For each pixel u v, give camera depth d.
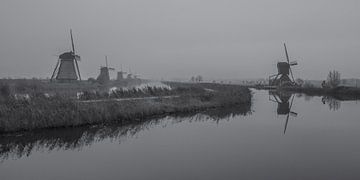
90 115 18.97
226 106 31.14
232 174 9.98
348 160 11.48
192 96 32.00
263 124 19.84
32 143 14.34
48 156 12.30
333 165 10.85
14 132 16.14
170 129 18.09
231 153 12.53
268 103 35.41
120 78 94.06
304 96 48.94
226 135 16.23
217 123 20.30
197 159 11.66
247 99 36.50
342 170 10.30
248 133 16.78
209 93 35.03
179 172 10.23
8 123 16.08
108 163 11.31
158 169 10.53
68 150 13.23
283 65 78.56
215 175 9.87
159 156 12.17
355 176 9.69
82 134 16.34
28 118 17.00
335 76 64.75
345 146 13.62
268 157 11.88
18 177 9.84
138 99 27.06
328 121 21.00
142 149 13.26
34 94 22.36
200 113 25.42
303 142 14.45
